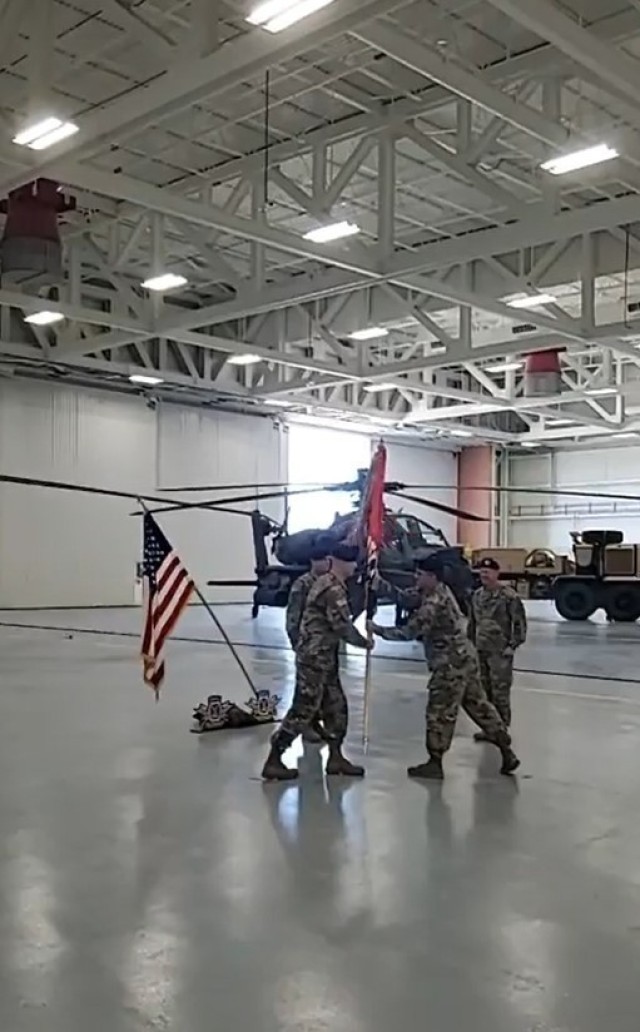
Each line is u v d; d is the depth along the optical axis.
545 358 17.45
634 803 4.52
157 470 20.09
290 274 15.83
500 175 11.42
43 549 18.25
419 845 3.83
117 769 5.16
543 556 17.42
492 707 5.18
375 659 10.62
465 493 28.00
